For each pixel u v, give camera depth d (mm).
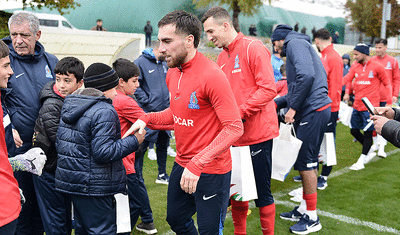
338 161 5750
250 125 2580
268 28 26359
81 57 6543
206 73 1838
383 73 5445
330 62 4199
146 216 3131
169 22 1816
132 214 2824
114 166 2090
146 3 19094
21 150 2568
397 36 28547
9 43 2580
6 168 1562
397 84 6383
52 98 2385
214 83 1813
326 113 3213
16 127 2533
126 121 2691
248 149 2553
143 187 3105
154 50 4332
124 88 2721
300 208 3432
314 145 3186
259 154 2635
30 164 1958
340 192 4250
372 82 5461
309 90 3045
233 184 2564
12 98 2525
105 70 2176
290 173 5227
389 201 3932
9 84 2496
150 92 4379
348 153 6254
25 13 2525
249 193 2549
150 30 18109
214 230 2086
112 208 2158
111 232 2145
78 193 2043
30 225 2688
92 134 1981
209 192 2016
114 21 17969
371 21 28359
